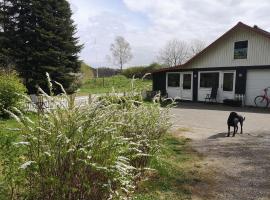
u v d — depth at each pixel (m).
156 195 4.32
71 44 27.55
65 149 2.82
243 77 19.02
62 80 26.11
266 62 17.94
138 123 4.86
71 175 2.86
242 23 18.69
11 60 24.97
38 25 26.38
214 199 4.33
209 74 20.95
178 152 6.87
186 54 48.97
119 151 3.17
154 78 24.23
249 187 4.80
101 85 34.81
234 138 8.62
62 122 2.96
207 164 5.98
